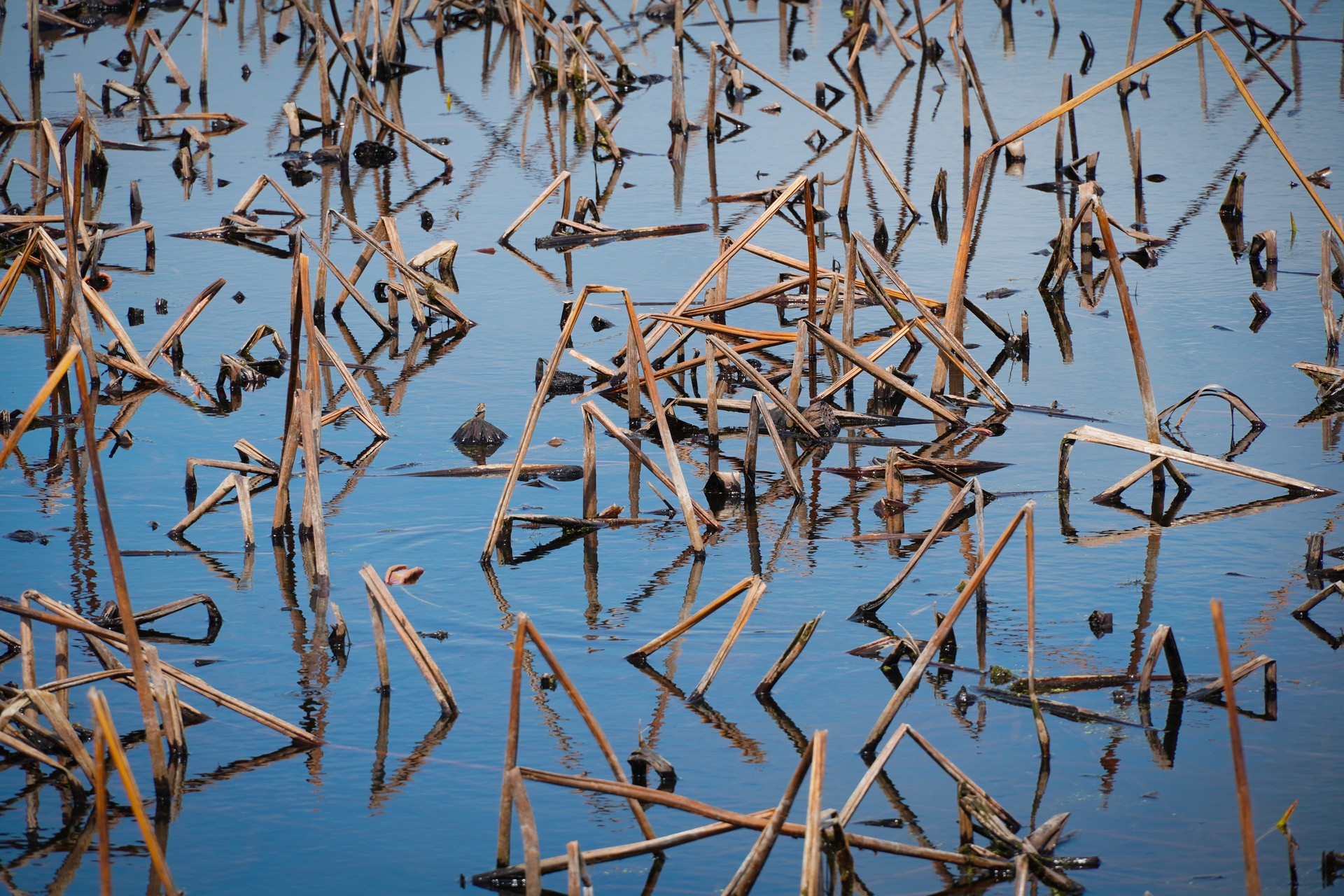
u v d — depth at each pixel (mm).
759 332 37188
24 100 66938
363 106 58875
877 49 78938
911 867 16891
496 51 81250
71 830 17891
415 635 20750
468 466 30953
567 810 18266
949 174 56844
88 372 36188
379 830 17859
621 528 28016
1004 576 25281
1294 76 69312
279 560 26328
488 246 49062
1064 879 16281
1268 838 17328
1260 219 49531
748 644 22844
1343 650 22141
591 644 22922
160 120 60906
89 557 26266
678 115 62375
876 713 20641
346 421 34281
